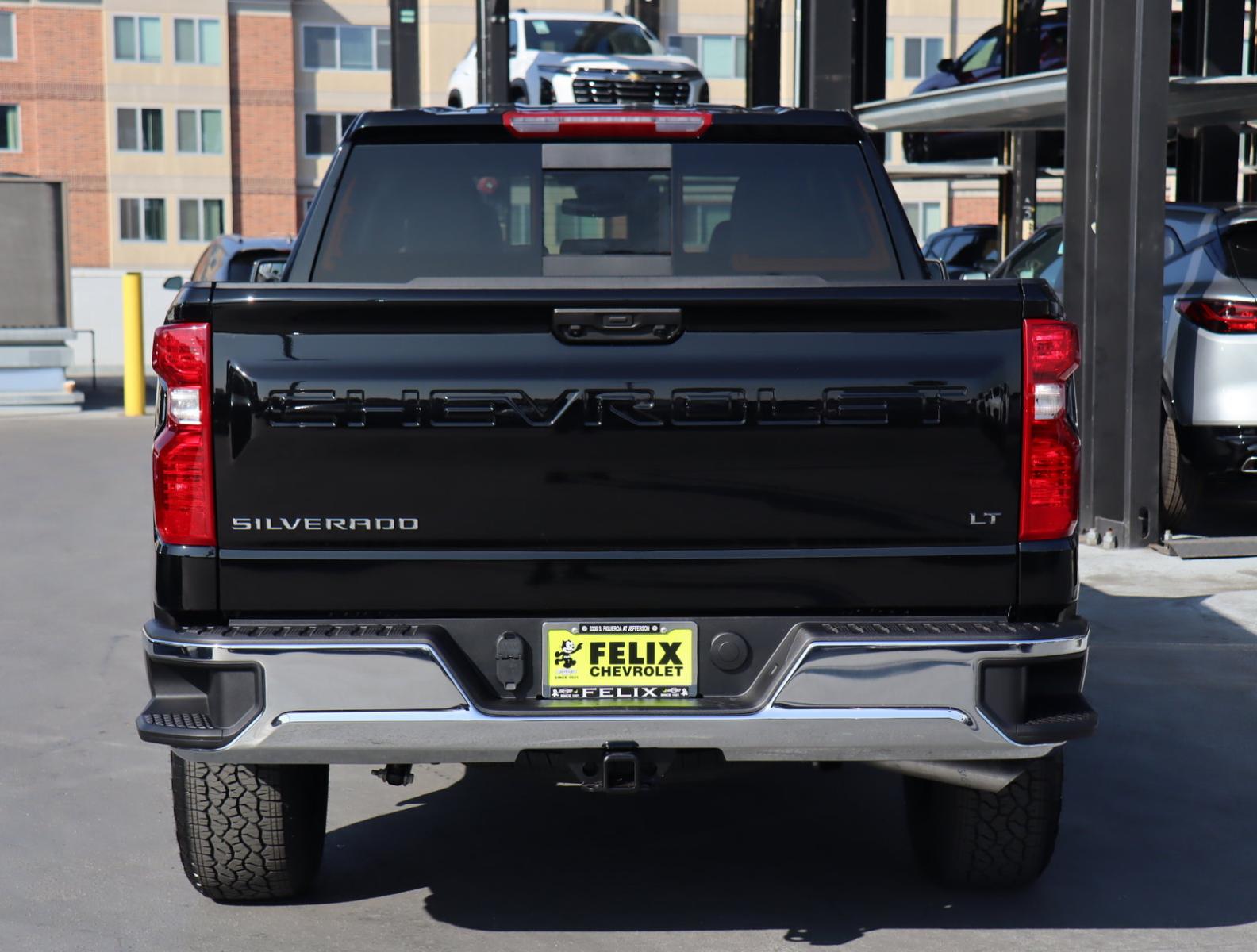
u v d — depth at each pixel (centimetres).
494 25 1527
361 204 415
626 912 381
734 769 340
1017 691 318
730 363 317
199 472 316
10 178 1725
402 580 320
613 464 318
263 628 317
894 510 321
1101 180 855
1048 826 374
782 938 364
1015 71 1750
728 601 322
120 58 4900
